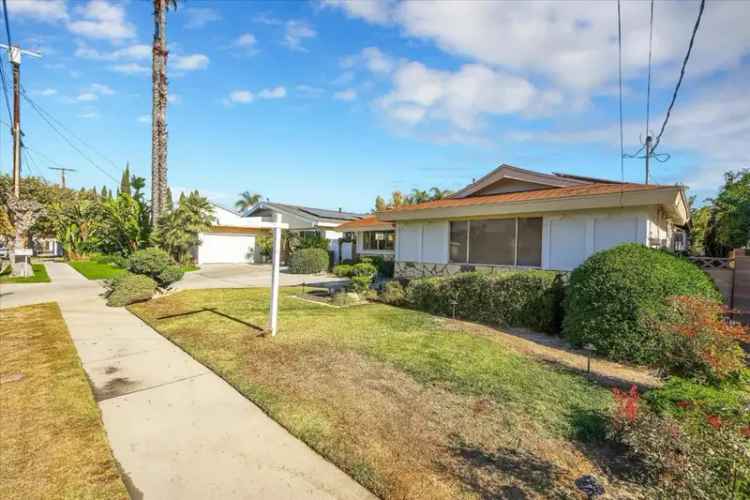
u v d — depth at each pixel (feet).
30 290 36.78
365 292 34.30
